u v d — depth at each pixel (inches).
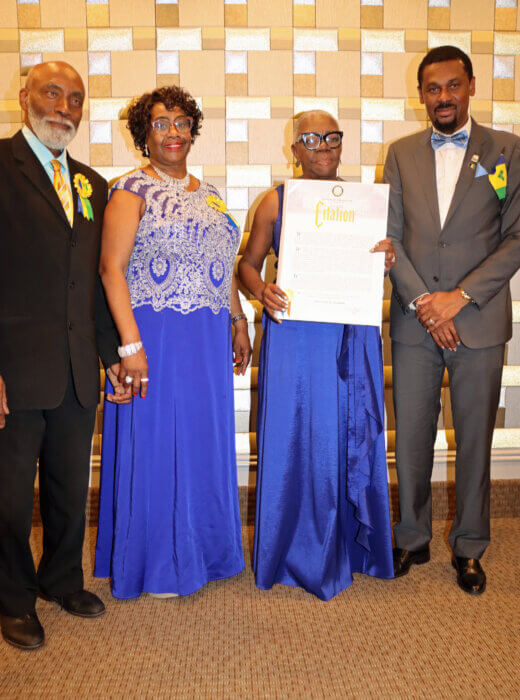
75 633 76.0
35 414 74.3
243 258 91.4
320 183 82.6
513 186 87.4
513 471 120.8
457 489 92.2
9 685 65.6
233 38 115.6
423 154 90.5
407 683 65.7
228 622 78.5
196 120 85.7
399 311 92.7
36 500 114.2
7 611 74.0
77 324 74.4
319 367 85.0
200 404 84.8
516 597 85.0
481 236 87.7
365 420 86.3
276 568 87.8
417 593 86.4
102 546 89.2
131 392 81.7
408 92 118.6
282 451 85.7
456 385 90.7
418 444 93.1
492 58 118.4
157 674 67.5
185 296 82.8
